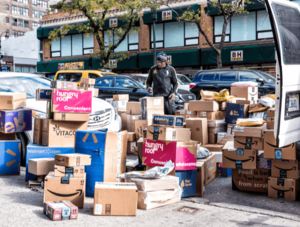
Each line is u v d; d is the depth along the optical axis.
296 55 3.95
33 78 6.93
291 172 4.25
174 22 23.80
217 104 6.22
